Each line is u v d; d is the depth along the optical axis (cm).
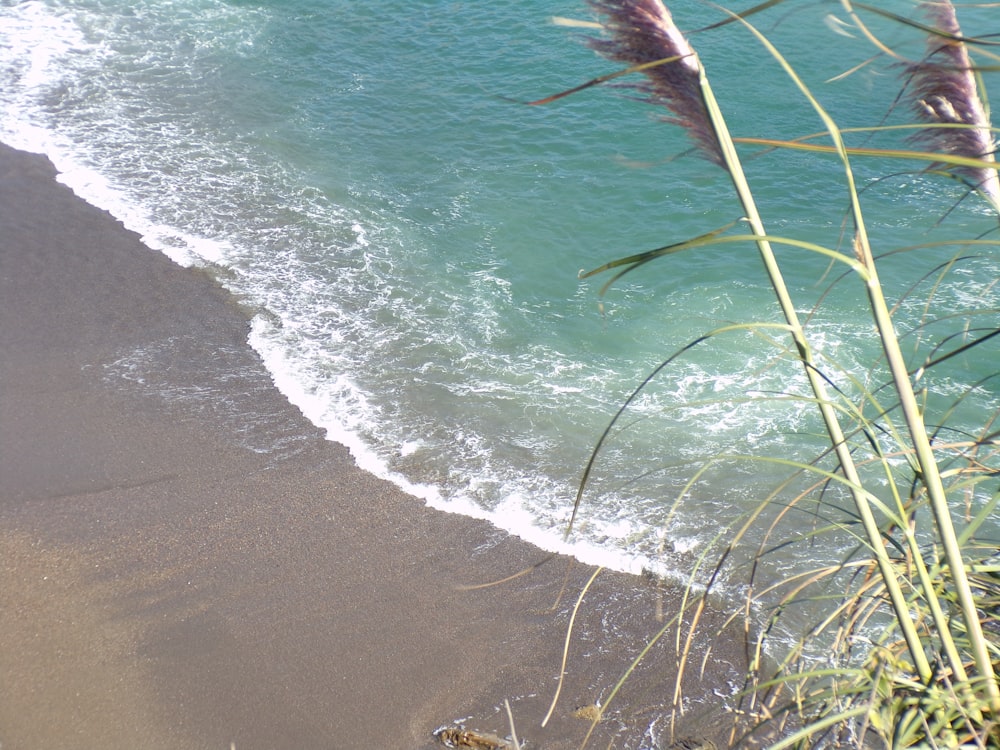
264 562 888
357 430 1077
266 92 1967
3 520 916
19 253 1359
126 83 1955
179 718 734
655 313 1316
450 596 860
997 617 206
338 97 1956
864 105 1831
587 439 1076
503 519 954
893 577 181
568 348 1248
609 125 1833
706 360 1209
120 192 1548
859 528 892
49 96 1866
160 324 1238
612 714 741
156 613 825
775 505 949
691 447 1053
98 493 959
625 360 1223
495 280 1395
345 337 1245
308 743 724
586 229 1536
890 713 181
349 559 898
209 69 2047
